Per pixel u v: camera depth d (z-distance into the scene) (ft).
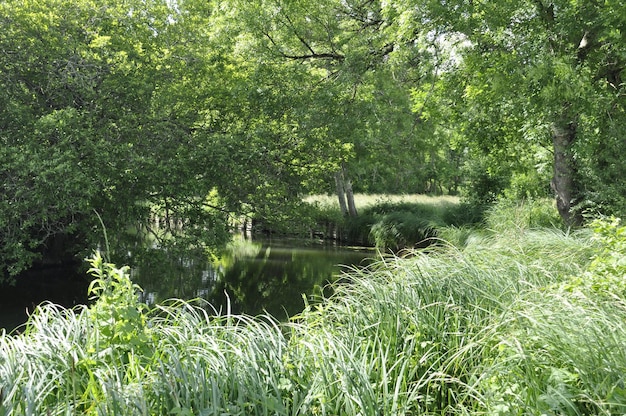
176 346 11.84
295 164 53.26
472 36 37.45
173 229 47.44
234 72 53.16
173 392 9.55
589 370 10.06
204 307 39.86
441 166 92.32
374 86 59.31
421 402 12.32
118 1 49.08
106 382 10.20
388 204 81.87
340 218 82.33
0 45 41.65
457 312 14.44
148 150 44.27
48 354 11.40
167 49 49.47
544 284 16.96
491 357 12.20
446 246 21.21
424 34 39.29
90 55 43.73
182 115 49.32
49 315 13.75
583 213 39.86
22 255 39.47
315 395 10.57
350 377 10.80
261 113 53.36
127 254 44.73
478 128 44.70
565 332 11.00
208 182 45.93
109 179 41.34
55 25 44.11
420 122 67.10
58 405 9.72
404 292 15.72
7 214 38.68
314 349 11.98
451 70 42.01
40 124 38.96
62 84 43.09
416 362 12.84
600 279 14.51
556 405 9.55
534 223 45.55
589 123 39.06
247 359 11.07
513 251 20.62
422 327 13.88
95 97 44.11
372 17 58.80
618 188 38.09
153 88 45.21
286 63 56.49
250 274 53.78
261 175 49.75
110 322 12.14
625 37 35.24
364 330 14.25
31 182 40.75
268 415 10.28
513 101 38.17
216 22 57.16
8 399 9.40
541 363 10.69
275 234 90.07
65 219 45.98
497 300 14.42
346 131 53.52
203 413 9.45
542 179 54.34
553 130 40.57
